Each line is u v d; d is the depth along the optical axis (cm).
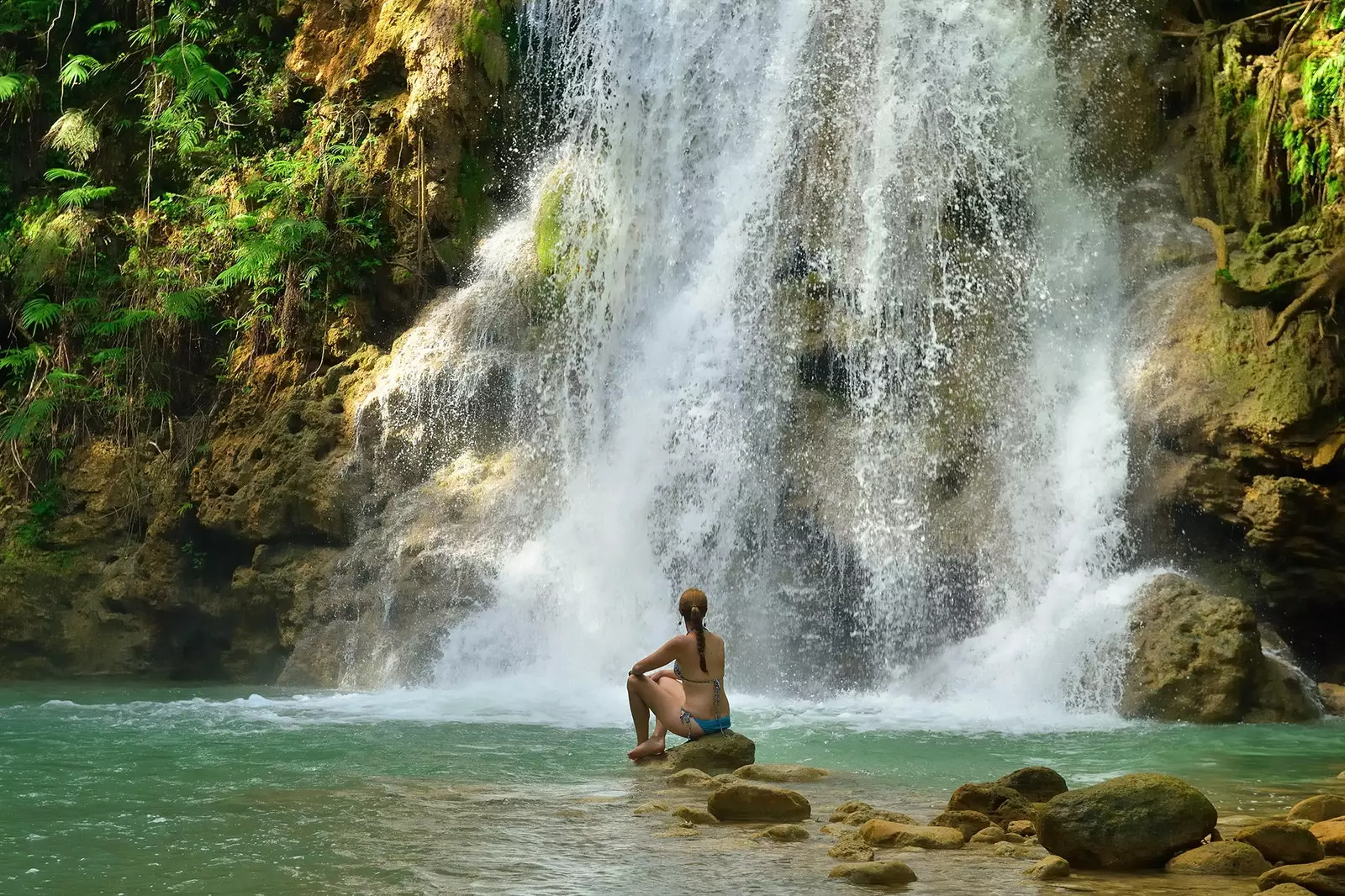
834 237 1680
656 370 1755
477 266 1992
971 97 1673
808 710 1256
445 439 1834
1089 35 1689
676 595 1608
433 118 2012
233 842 560
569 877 486
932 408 1556
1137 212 1606
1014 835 564
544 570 1645
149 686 1739
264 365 2033
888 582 1494
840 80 1748
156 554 1959
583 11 2034
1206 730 1101
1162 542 1406
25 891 469
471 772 801
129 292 2217
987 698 1320
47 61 2416
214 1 2331
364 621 1688
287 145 2212
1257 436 1336
